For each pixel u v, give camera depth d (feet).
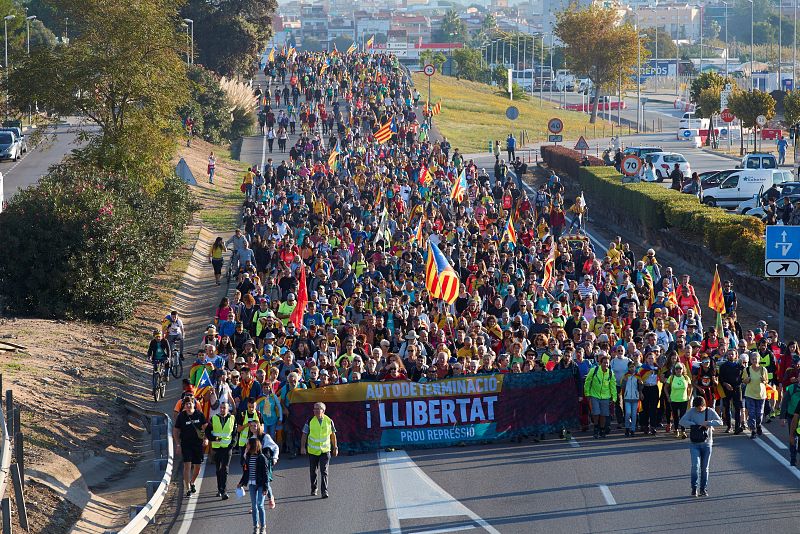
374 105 529.45
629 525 105.91
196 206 284.00
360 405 137.18
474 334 151.23
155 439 136.26
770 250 163.12
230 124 523.29
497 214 269.23
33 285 197.67
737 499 114.01
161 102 253.44
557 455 133.18
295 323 159.43
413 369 143.02
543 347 148.46
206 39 651.25
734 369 140.15
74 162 251.19
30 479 115.44
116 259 202.08
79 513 114.73
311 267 209.15
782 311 165.48
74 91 247.09
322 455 117.70
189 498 120.26
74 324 195.31
